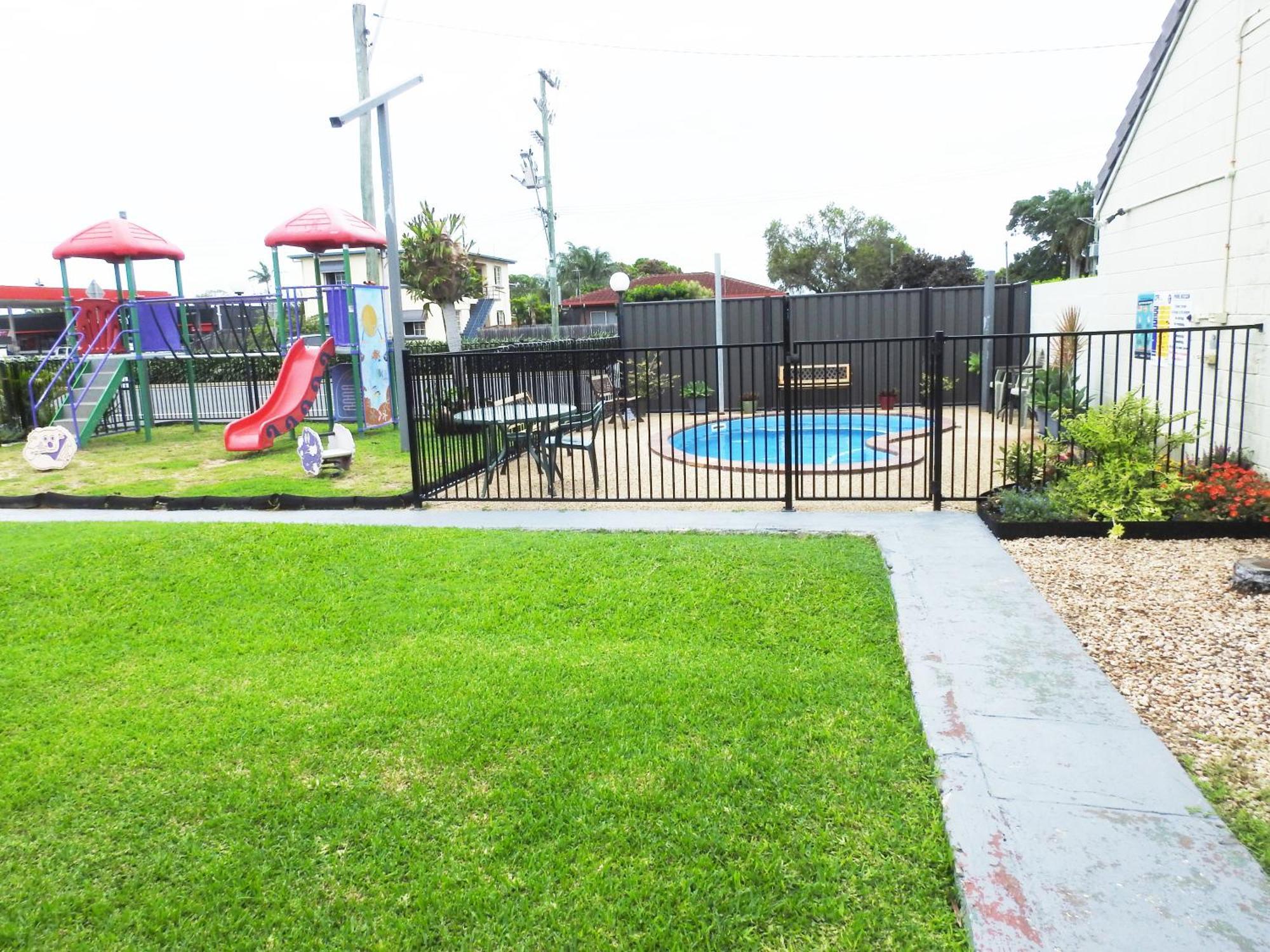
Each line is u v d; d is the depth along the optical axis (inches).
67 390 549.6
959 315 534.0
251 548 234.1
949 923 85.7
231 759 126.6
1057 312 452.4
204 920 93.2
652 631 170.1
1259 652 148.6
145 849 106.3
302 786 117.9
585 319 1969.7
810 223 2193.7
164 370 822.5
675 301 569.3
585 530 250.1
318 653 167.6
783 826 103.1
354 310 530.3
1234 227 249.3
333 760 124.8
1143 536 222.7
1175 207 288.7
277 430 462.0
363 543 237.8
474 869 98.6
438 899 93.7
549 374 531.8
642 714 133.8
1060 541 223.9
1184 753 117.2
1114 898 85.4
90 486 378.6
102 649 174.6
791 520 253.0
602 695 140.8
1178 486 227.0
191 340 601.3
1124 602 176.6
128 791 119.6
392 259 415.5
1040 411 417.1
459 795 114.3
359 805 113.0
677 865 97.3
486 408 349.4
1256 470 240.1
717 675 146.8
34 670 165.0
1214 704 131.1
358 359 540.7
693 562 209.9
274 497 312.5
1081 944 79.1
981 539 223.6
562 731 129.8
